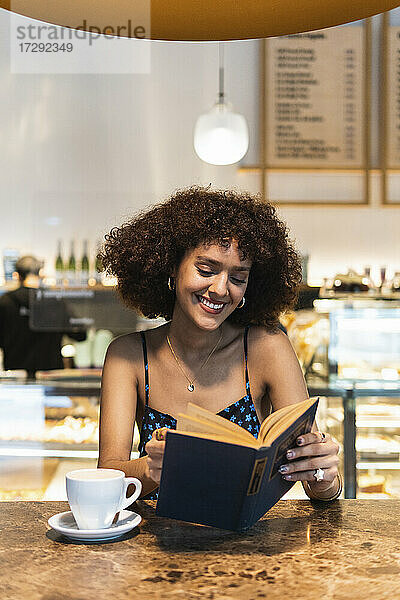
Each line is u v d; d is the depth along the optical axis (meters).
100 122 5.14
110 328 3.93
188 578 0.97
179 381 1.69
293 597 0.90
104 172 5.14
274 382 1.70
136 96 5.14
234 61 5.11
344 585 0.94
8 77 5.12
